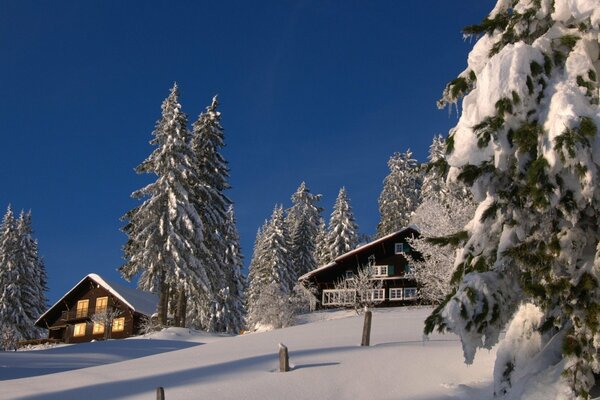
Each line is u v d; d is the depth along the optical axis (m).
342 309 51.56
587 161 6.98
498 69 7.98
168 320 41.47
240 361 15.17
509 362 8.78
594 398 7.66
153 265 37.44
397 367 12.32
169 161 38.56
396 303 53.41
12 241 55.53
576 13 8.02
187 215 37.97
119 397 12.51
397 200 72.38
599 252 7.42
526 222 8.11
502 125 7.89
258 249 71.62
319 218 82.00
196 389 12.13
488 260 8.59
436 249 25.94
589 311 7.11
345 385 11.54
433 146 60.81
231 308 52.59
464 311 7.95
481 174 8.47
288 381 12.08
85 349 28.69
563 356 7.67
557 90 7.73
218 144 44.91
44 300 58.72
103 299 55.62
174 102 40.19
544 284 7.52
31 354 26.55
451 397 10.11
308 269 73.00
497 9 10.17
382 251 54.06
